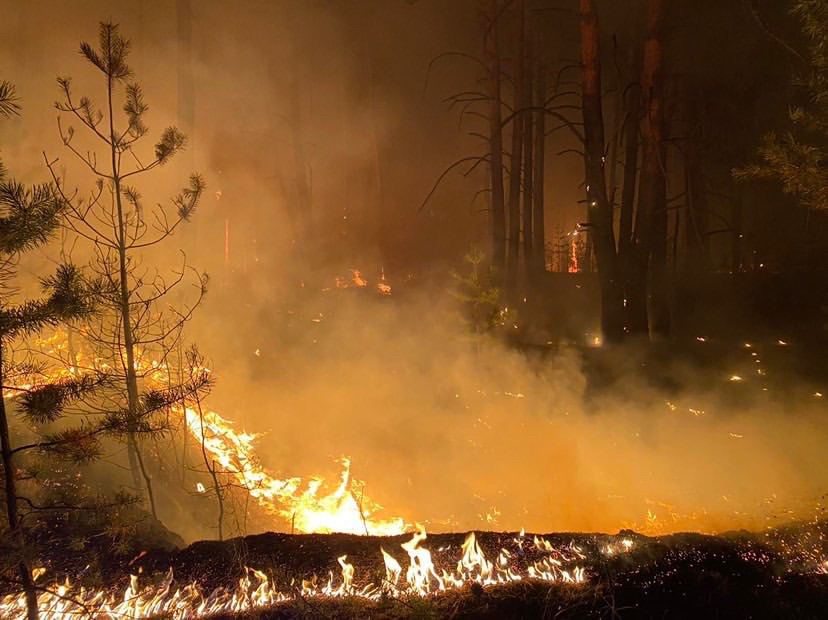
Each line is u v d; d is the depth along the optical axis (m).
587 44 12.81
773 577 4.43
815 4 6.27
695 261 17.06
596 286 19.12
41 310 4.13
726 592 4.23
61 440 4.29
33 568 4.72
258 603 4.34
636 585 4.31
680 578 4.37
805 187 6.18
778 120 17.72
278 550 5.13
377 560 4.91
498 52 16.72
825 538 4.92
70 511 5.56
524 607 4.12
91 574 4.74
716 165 19.80
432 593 4.34
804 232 19.92
